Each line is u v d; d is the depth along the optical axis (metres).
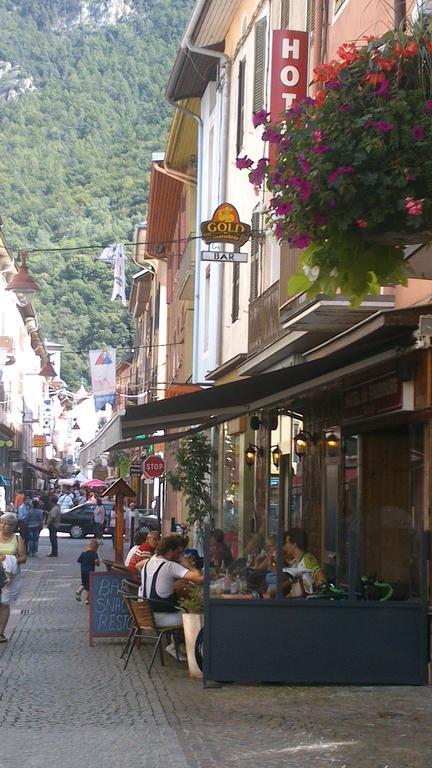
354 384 16.23
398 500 16.50
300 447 20.50
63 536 59.22
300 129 7.07
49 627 18.02
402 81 7.15
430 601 12.35
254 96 23.22
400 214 6.92
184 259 35.53
